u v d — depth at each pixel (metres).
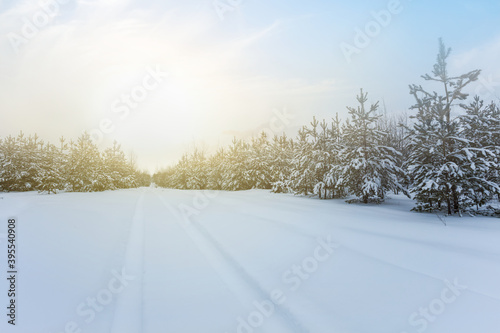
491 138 13.11
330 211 12.57
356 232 7.92
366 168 16.05
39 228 8.38
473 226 8.43
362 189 15.40
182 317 3.86
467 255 5.54
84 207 14.57
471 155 9.84
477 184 10.17
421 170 11.12
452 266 5.00
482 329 3.07
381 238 7.14
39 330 3.26
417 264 5.19
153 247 7.57
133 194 29.20
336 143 19.28
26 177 34.19
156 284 5.06
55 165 35.56
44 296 4.12
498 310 3.44
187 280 5.29
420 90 11.41
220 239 8.20
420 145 11.04
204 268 5.97
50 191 30.39
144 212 14.29
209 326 3.63
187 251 7.26
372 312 3.66
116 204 17.23
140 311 4.02
